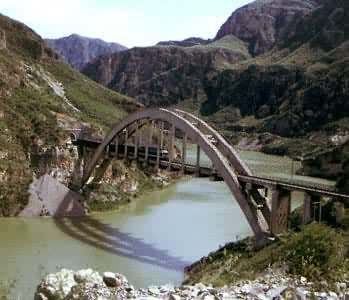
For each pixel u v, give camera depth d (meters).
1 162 67.06
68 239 52.84
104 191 74.75
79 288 19.64
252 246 41.31
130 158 65.75
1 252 45.84
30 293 32.16
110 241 52.38
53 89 129.62
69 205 67.69
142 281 38.81
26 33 161.75
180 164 55.28
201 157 133.38
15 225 59.09
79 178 75.19
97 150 70.81
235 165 48.62
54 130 76.69
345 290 18.11
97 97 156.38
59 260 44.12
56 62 165.25
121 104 163.38
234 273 30.73
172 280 39.28
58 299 19.62
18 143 72.06
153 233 56.22
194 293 17.77
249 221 44.00
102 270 41.44
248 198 44.94
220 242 52.03
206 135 53.00
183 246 50.47
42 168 71.75
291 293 17.31
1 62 95.38
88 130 84.44
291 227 42.59
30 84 107.25
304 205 39.31
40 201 66.38
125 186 81.62
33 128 76.38
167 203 76.81
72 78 163.12
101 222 62.84
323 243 23.83
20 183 67.38
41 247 48.78
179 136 174.50
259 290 17.84
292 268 22.92
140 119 62.62
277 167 137.12
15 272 39.19
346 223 34.12
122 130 66.44
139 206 74.50
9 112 77.19
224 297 16.89
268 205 44.50
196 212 68.81
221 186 97.94
